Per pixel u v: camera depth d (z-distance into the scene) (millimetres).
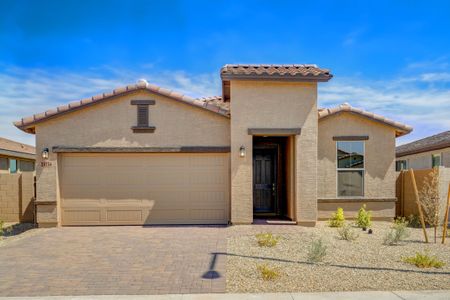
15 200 14320
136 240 10258
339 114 13680
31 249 9297
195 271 7340
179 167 12805
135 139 12578
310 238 10359
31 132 13250
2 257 8547
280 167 14727
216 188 12789
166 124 12609
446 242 10031
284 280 6754
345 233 10336
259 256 8438
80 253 8844
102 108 12570
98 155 12719
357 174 13805
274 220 13234
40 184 12438
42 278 6992
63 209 12617
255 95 12344
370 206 13758
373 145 13805
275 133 12297
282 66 12719
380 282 6641
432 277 6934
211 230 11625
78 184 12656
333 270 7340
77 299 5922
